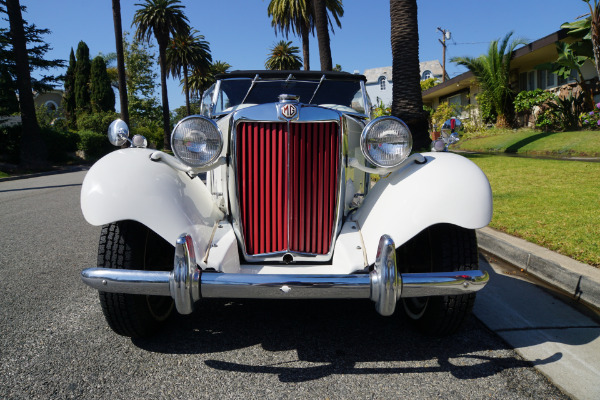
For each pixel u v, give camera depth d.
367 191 3.35
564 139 12.50
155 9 35.75
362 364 2.43
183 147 2.53
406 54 9.80
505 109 17.83
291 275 2.12
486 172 8.54
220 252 2.46
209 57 46.78
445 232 2.59
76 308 3.21
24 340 2.70
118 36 22.91
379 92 49.94
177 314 3.12
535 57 16.83
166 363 2.44
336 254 2.62
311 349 2.61
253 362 2.45
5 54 23.11
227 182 2.79
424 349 2.60
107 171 2.48
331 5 25.02
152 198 2.43
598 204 5.39
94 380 2.26
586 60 14.57
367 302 3.37
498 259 4.29
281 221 2.69
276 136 2.63
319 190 2.68
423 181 2.55
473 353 2.54
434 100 29.08
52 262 4.41
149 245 2.71
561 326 2.85
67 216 7.07
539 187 6.73
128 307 2.48
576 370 2.33
